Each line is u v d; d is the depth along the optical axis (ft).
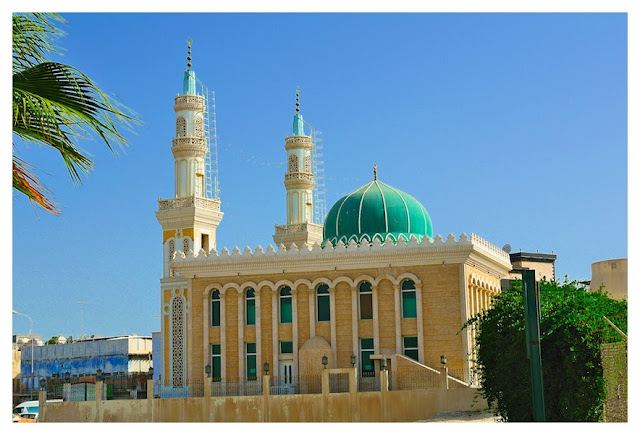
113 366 319.68
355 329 192.13
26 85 47.29
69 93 47.80
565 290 123.34
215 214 232.73
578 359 103.14
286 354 197.47
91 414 171.83
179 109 234.17
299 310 197.16
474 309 193.26
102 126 48.78
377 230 206.90
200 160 233.96
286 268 198.90
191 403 166.09
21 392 340.80
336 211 213.46
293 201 270.26
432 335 186.29
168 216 227.81
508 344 115.24
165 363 219.20
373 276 192.44
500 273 217.77
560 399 104.12
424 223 211.82
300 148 271.90
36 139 48.44
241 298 201.67
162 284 223.30
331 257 194.90
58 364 335.88
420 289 188.14
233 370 200.44
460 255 186.19
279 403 160.97
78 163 49.37
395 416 155.22
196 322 205.26
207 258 204.33
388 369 185.16
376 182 216.33
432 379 176.04
